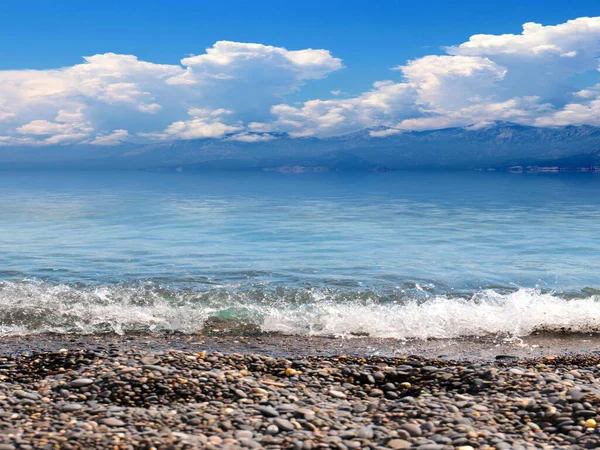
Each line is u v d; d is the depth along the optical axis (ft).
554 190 256.52
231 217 118.52
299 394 23.98
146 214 124.36
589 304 44.39
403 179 503.61
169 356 27.76
